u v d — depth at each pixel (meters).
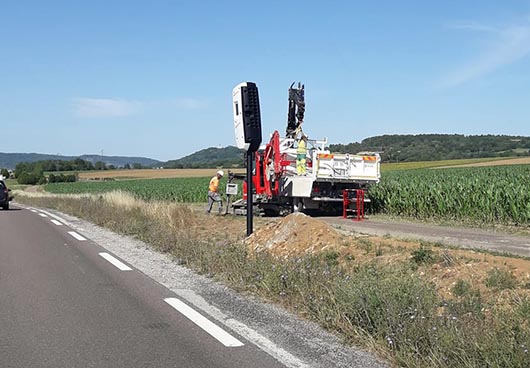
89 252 14.16
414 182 25.45
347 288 7.39
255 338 6.70
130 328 7.22
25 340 6.75
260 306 8.24
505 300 7.31
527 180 24.36
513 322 6.05
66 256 13.49
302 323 7.33
